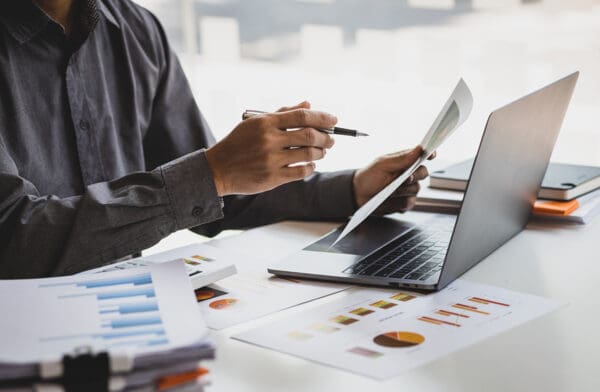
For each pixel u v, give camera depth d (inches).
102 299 30.8
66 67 51.8
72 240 41.4
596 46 94.5
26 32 49.3
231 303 35.8
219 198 42.2
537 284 37.5
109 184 42.9
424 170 50.6
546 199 50.8
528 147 42.3
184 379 25.2
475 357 29.2
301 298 36.2
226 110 125.0
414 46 108.7
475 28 103.0
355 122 114.7
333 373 28.2
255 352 30.2
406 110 111.4
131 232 42.0
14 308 29.5
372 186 49.4
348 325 32.6
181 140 59.1
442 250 42.1
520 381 27.3
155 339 26.8
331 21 114.7
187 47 126.4
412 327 32.1
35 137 50.0
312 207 51.3
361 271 38.8
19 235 41.7
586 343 30.4
